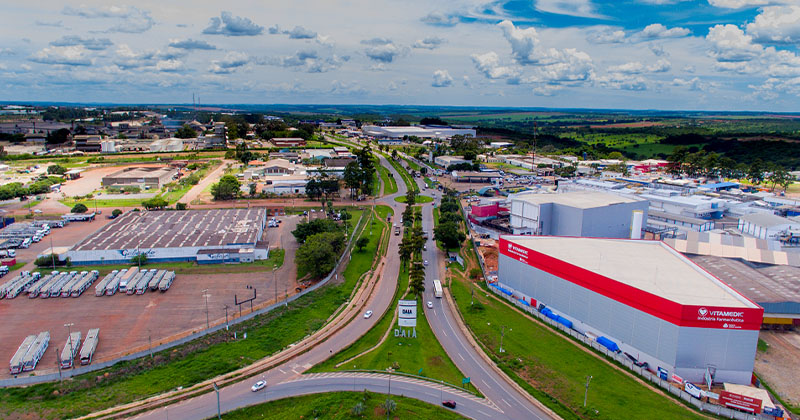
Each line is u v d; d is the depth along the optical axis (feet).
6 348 338.54
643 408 281.13
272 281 475.31
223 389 296.51
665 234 620.90
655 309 319.68
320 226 582.35
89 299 423.23
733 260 484.74
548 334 375.86
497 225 652.07
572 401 287.28
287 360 332.60
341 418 268.82
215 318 392.47
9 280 455.63
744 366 307.78
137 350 341.41
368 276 499.92
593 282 364.38
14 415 265.95
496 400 290.97
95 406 276.82
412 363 332.19
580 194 641.40
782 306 386.52
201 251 524.11
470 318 401.90
